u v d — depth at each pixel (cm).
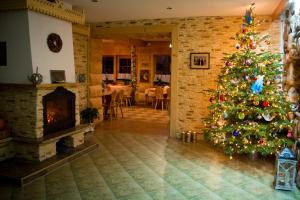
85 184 363
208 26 591
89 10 548
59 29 472
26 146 420
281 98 441
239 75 467
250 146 454
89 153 497
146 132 672
